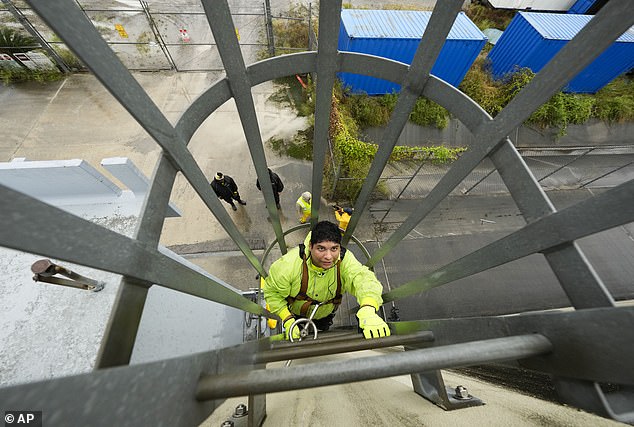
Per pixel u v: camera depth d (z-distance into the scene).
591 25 0.98
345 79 10.55
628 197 0.88
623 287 8.15
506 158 1.44
